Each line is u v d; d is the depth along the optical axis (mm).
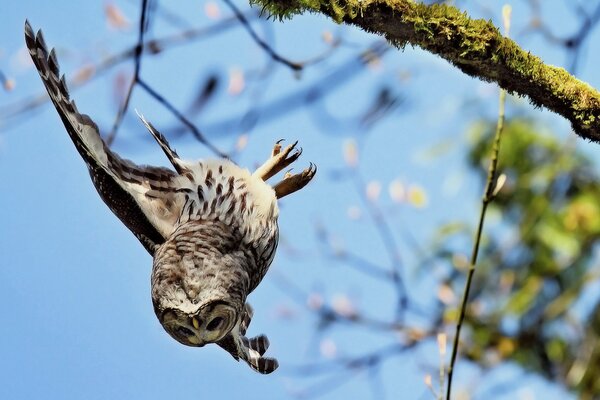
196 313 10086
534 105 8617
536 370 14539
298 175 10531
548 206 14359
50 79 9641
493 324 14555
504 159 14453
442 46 8289
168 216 10539
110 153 10117
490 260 14578
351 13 8180
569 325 14562
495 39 8305
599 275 14234
